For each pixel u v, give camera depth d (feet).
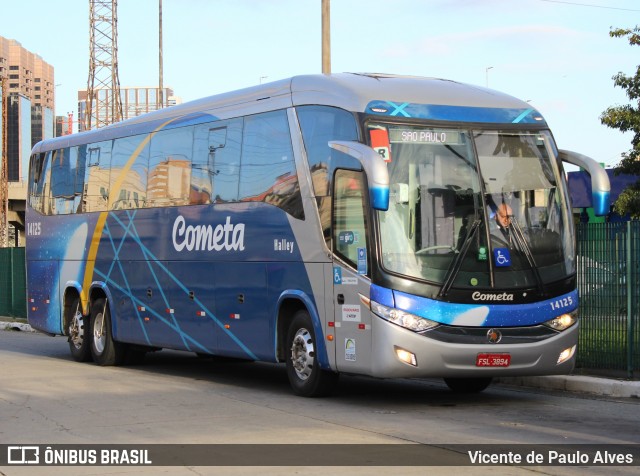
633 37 89.61
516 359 38.47
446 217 38.47
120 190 58.70
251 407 39.73
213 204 49.29
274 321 44.24
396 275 37.60
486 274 38.42
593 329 46.60
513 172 40.01
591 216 99.30
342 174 39.86
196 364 61.62
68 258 64.18
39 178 68.85
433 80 42.55
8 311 104.58
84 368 58.03
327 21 71.15
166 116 54.80
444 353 37.52
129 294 57.21
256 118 46.24
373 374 37.96
